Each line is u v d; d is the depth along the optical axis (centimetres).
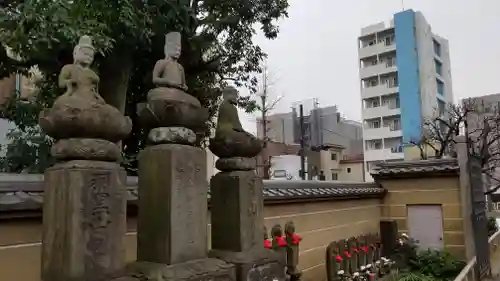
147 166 307
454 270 865
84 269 233
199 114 330
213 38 910
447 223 966
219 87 1023
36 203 339
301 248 725
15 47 580
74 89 255
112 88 809
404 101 3497
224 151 376
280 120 3069
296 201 720
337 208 870
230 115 389
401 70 3534
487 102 2297
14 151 783
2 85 1091
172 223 291
